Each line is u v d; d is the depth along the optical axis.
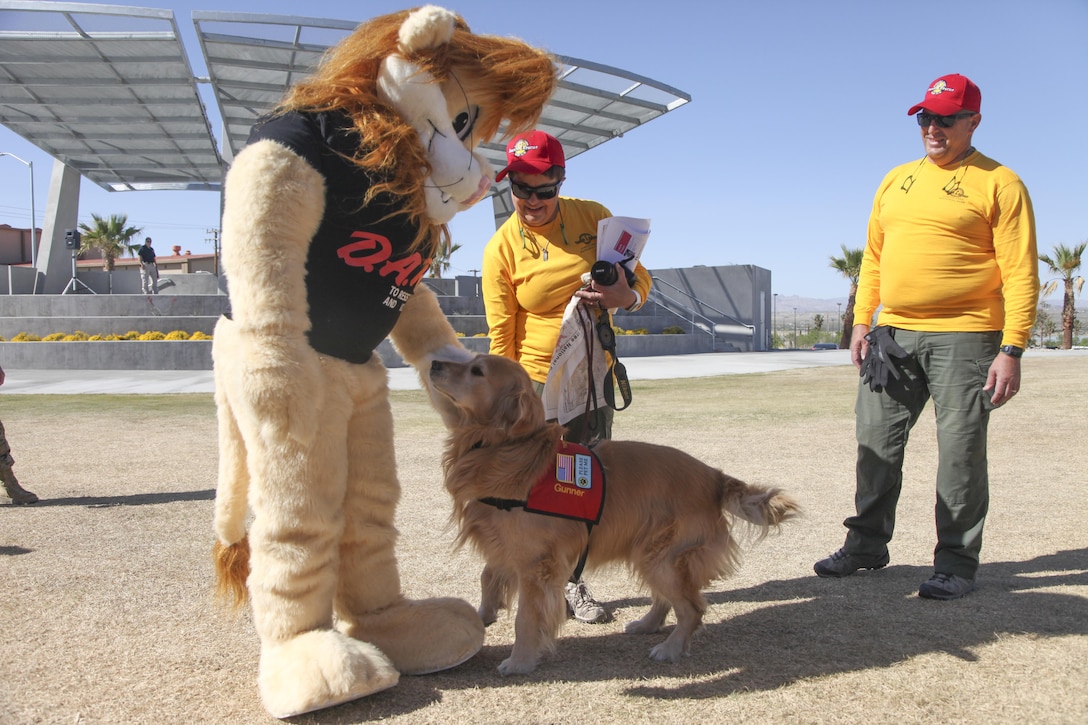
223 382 2.98
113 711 2.84
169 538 5.14
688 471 3.64
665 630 3.82
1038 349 30.67
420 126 3.02
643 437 9.12
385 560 3.30
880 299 4.56
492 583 3.77
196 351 20.14
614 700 2.97
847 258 36.16
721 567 3.60
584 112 20.69
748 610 3.98
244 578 3.29
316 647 2.82
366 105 2.93
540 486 3.26
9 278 26.80
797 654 3.39
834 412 11.26
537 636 3.28
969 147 4.24
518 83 3.22
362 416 3.20
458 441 3.43
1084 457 7.52
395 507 3.35
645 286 4.29
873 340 4.42
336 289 2.98
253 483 2.88
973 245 4.10
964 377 4.09
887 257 4.38
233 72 18.36
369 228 2.99
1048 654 3.31
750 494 3.61
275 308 2.80
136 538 5.14
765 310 31.28
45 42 16.80
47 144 25.67
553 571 3.28
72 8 15.80
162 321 22.64
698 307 31.19
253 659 3.30
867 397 4.48
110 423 10.74
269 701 2.78
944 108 4.04
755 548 5.01
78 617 3.75
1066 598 3.97
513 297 4.27
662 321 29.73
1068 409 10.71
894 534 5.27
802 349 34.97
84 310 23.61
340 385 3.02
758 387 15.16
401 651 3.19
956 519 4.07
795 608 3.97
